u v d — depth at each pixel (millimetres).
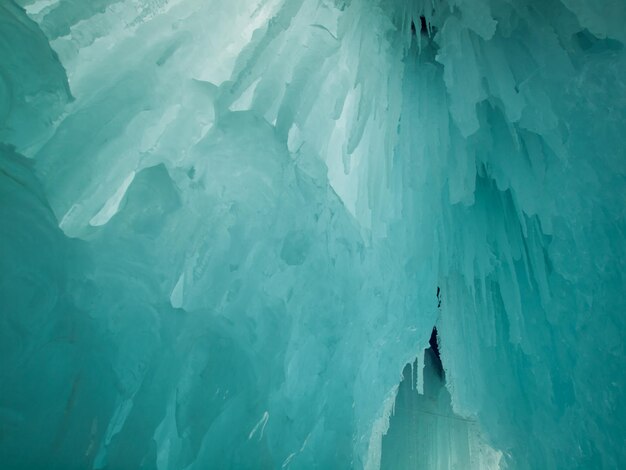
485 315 4945
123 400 2109
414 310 4641
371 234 4125
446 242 5016
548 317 4219
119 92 2695
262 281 2938
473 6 4379
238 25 3693
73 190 2336
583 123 4090
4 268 1867
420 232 4656
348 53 4230
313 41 3699
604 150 3945
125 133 2672
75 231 2398
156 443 2168
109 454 1944
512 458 4266
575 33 4605
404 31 5121
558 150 4145
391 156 4492
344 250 3596
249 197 2982
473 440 5230
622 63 4062
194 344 2418
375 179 4258
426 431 5203
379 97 4398
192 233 2648
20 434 1746
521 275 4898
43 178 2221
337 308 3365
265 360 2707
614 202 3830
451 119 4969
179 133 2969
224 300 2707
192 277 2631
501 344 4949
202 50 3354
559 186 4184
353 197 4340
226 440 2398
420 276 4699
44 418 1815
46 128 2383
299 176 3326
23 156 2096
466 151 4719
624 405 3324
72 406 1901
